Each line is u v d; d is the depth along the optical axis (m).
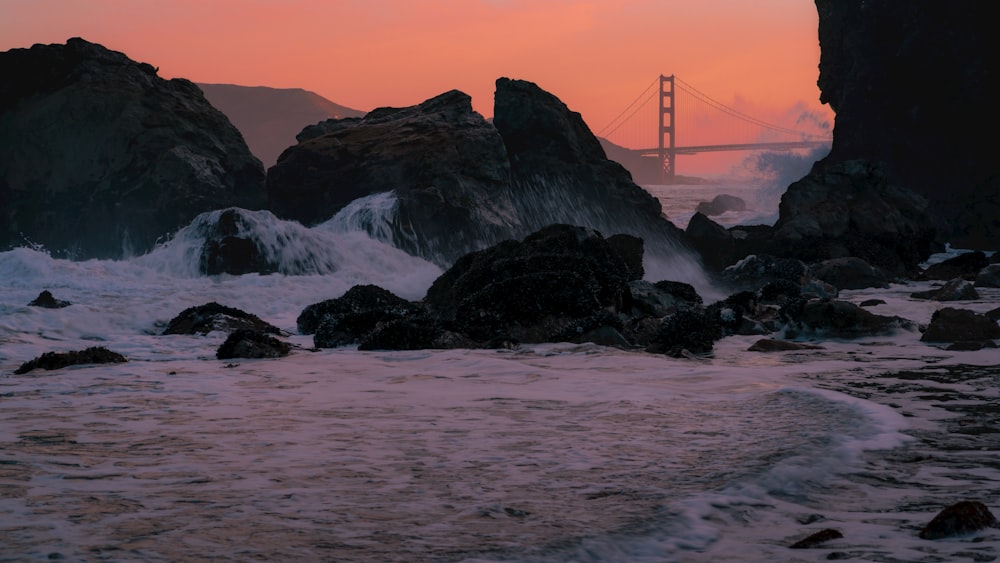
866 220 33.97
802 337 14.88
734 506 4.78
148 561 3.88
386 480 5.45
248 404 8.73
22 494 5.08
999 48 55.56
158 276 23.80
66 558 3.91
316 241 26.52
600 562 3.89
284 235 25.92
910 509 4.71
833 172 35.56
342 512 4.69
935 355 12.38
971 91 56.72
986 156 56.09
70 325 16.98
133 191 40.03
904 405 8.12
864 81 62.44
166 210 39.38
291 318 20.17
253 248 25.33
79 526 4.41
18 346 14.76
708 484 5.24
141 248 39.50
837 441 6.38
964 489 5.13
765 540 4.17
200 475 5.59
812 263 30.98
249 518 4.57
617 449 6.33
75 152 41.50
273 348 13.17
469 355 12.89
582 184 37.69
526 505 4.82
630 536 4.23
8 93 43.56
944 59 57.91
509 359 12.36
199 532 4.31
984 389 9.16
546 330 14.91
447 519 4.54
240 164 42.72
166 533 4.30
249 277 23.95
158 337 16.30
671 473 5.55
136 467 5.84
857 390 9.11
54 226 41.41
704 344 13.34
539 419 7.66
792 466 5.59
